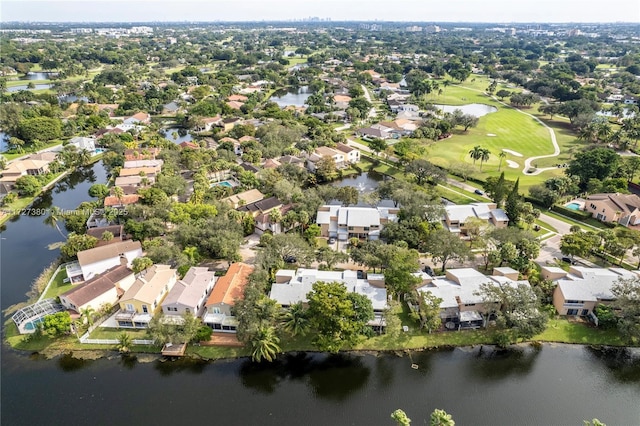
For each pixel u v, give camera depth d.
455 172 163.12
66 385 72.94
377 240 109.00
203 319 84.06
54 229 126.94
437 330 84.75
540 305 88.81
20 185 145.12
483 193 150.25
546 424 67.94
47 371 75.50
